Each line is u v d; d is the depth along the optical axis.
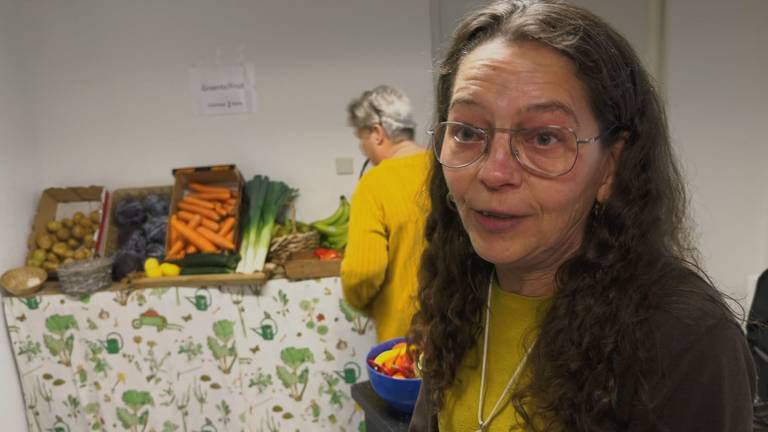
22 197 2.34
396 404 1.16
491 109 0.56
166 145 2.47
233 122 2.45
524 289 0.67
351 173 2.49
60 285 2.20
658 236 0.61
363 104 1.74
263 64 2.40
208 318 2.13
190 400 2.22
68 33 2.37
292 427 2.25
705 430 0.52
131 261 2.21
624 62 0.58
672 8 1.93
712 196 2.01
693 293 0.54
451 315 0.76
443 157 0.63
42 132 2.45
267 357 2.17
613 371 0.56
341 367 2.18
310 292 2.11
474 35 0.62
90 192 2.44
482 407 0.70
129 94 2.42
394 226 1.51
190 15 2.36
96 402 2.22
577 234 0.63
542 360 0.62
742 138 1.96
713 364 0.51
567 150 0.55
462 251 0.76
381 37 2.38
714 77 1.93
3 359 2.15
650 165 0.61
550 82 0.54
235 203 2.27
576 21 0.56
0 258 2.20
